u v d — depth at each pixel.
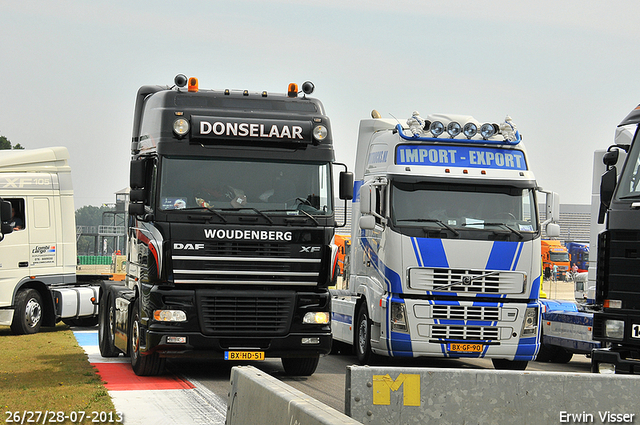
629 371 19.34
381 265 28.27
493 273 27.53
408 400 11.49
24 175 41.28
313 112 25.86
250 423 12.17
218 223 24.19
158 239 23.91
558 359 35.56
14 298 40.78
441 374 11.61
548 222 28.80
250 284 24.39
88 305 43.97
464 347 27.27
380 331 28.06
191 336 23.94
